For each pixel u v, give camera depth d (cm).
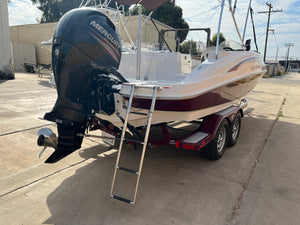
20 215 246
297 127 598
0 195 278
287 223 245
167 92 276
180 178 332
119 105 301
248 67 431
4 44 1384
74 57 253
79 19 256
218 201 280
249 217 253
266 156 416
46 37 2175
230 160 396
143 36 1368
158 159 394
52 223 236
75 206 263
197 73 309
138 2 371
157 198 283
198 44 664
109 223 238
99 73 277
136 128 349
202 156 409
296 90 1400
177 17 2238
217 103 362
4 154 381
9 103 733
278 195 296
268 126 603
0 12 1357
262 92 1273
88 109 275
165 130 332
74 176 328
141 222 241
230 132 432
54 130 499
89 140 467
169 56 389
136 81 341
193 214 255
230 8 383
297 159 406
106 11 462
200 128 365
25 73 1866
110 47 276
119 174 339
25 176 322
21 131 485
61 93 259
